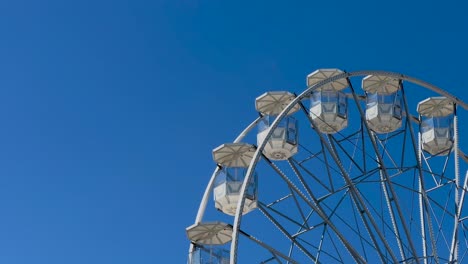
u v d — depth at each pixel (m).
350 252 33.25
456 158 36.62
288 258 32.62
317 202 34.81
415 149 36.28
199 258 36.94
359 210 34.31
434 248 34.75
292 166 35.25
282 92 41.06
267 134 33.44
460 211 35.50
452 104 41.44
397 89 40.81
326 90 40.22
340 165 33.53
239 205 31.83
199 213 37.72
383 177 35.94
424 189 35.94
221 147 37.88
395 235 35.50
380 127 40.84
